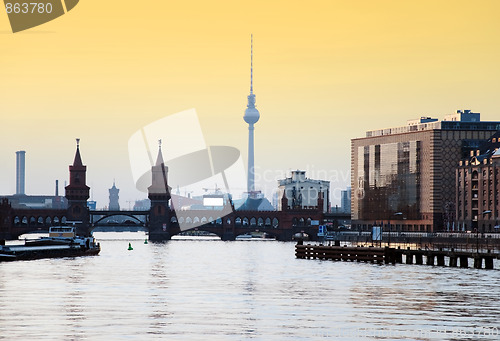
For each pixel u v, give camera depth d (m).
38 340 91.12
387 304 122.25
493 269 195.38
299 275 176.88
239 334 95.69
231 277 172.25
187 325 101.25
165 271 192.50
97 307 116.38
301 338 93.62
